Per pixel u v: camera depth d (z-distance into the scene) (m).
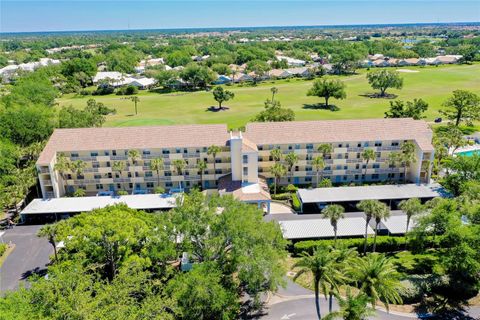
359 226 74.69
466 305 57.06
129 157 92.25
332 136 94.50
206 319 51.09
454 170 92.69
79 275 46.22
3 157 97.69
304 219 80.81
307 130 95.75
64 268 50.66
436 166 102.00
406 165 94.44
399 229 73.31
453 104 135.88
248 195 85.00
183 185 96.62
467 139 126.12
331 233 72.50
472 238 54.66
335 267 51.72
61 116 126.56
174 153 93.12
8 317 37.88
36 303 42.16
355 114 164.38
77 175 94.12
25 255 72.50
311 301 58.62
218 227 53.22
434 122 147.12
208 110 179.88
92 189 95.88
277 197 91.25
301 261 51.84
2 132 113.50
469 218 60.12
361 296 46.47
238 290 59.66
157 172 94.38
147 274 50.69
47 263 69.94
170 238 56.41
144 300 46.94
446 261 56.56
